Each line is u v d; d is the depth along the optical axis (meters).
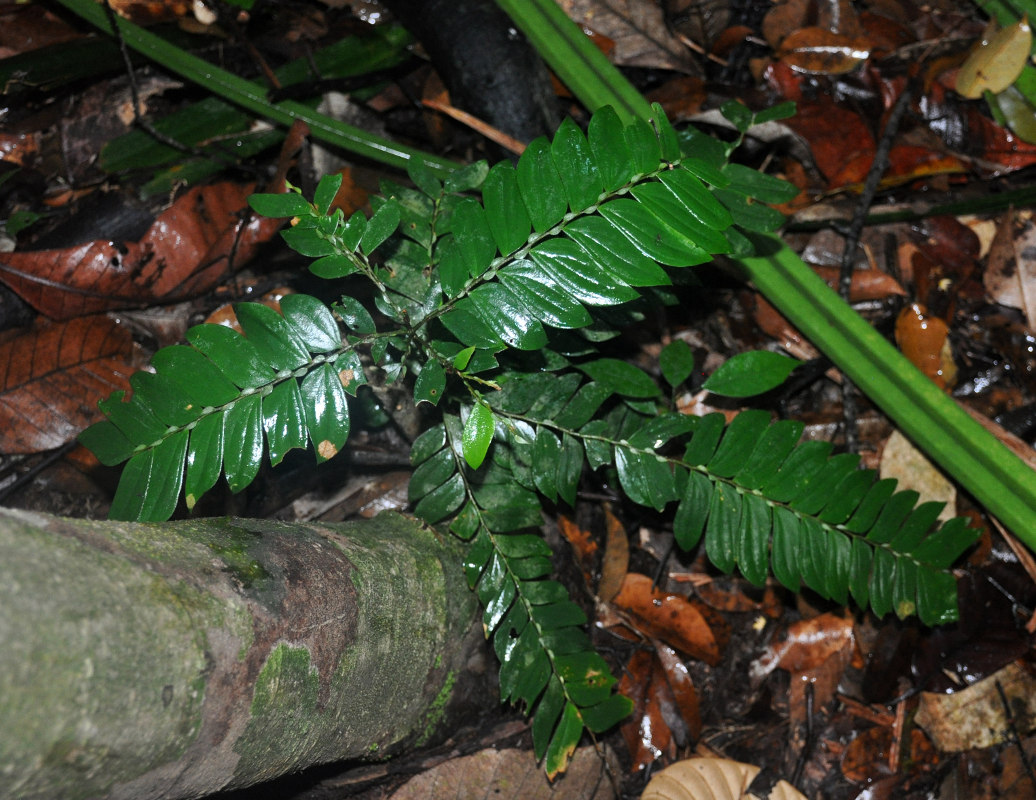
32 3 2.20
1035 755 1.91
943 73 2.38
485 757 1.70
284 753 1.10
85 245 1.86
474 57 2.04
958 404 1.80
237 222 2.01
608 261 1.14
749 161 2.38
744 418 1.55
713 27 2.50
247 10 2.31
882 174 2.23
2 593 0.67
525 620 1.53
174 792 0.92
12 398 1.78
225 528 1.11
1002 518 1.78
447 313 1.23
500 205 1.20
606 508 2.03
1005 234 2.26
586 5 2.41
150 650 0.80
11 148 2.12
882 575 1.69
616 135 1.12
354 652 1.22
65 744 0.70
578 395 1.52
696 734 1.94
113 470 1.83
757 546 1.61
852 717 1.99
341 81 2.22
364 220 1.25
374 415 1.63
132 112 2.20
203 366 1.25
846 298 2.16
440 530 1.61
